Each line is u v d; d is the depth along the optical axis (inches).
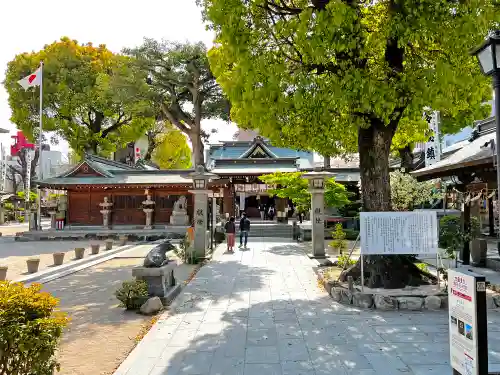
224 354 220.1
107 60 1424.7
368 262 356.8
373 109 305.7
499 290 341.4
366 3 356.8
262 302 334.0
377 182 362.3
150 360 213.2
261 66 311.7
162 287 335.6
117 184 1080.2
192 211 1126.4
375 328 261.0
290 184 837.8
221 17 321.1
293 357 213.8
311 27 300.0
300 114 345.4
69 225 1128.8
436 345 228.7
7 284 160.2
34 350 139.5
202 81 1058.7
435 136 762.8
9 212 1812.3
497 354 212.1
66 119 1469.0
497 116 204.5
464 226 489.7
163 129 1834.4
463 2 279.7
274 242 826.2
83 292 398.6
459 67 323.6
